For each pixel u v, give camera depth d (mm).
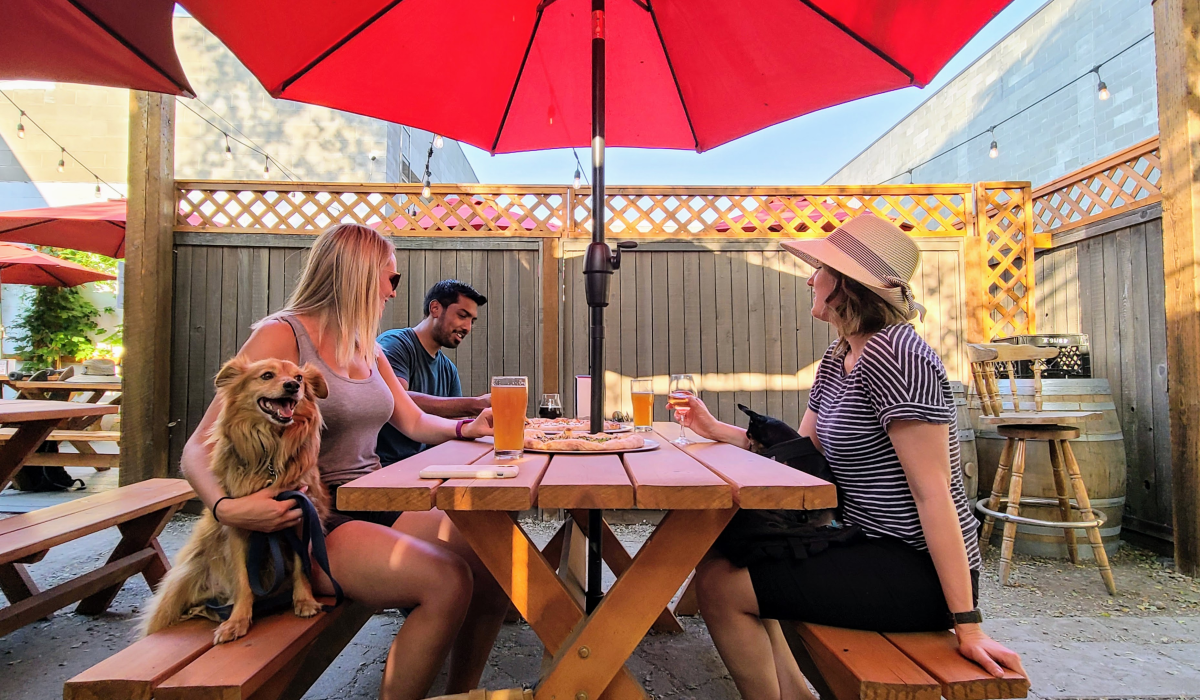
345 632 1540
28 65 2318
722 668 2201
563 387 4301
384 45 2219
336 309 1685
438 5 2168
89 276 7453
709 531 1244
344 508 1116
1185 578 3197
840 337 1630
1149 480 3742
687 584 2686
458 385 3158
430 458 1522
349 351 1687
